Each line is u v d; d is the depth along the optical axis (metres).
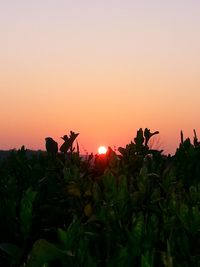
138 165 5.15
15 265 2.87
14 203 3.43
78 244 2.37
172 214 2.99
